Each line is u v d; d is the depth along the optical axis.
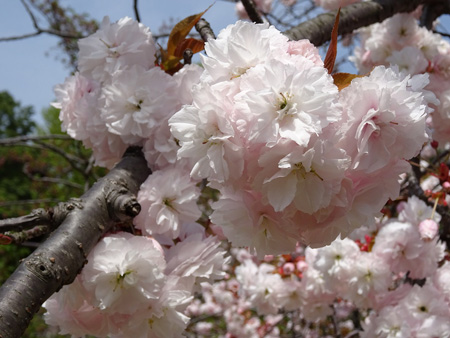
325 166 0.23
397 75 0.25
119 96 0.39
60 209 0.32
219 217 0.27
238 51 0.25
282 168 0.23
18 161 3.54
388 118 0.23
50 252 0.30
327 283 0.57
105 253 0.31
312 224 0.25
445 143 0.61
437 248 0.54
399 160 0.25
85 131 0.43
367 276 0.55
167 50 0.43
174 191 0.36
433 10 0.71
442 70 0.60
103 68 0.42
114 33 0.42
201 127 0.24
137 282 0.31
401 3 0.61
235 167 0.23
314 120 0.22
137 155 0.40
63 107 0.44
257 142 0.22
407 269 0.55
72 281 0.30
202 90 0.24
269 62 0.23
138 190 0.38
